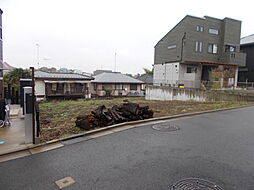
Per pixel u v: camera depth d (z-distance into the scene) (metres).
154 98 20.33
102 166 3.01
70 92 21.66
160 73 24.81
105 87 26.36
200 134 4.84
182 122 6.19
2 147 3.67
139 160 3.25
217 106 9.84
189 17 20.58
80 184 2.49
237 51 23.45
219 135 4.77
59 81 20.70
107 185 2.47
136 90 28.66
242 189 2.39
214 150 3.74
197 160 3.26
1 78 8.53
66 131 4.87
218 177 2.68
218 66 21.53
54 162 3.13
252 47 23.81
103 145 3.97
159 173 2.79
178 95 16.98
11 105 9.05
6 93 9.75
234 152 3.65
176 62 21.89
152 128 5.37
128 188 2.40
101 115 5.42
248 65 24.22
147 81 33.81
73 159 3.26
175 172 2.82
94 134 4.75
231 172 2.84
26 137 3.88
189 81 20.25
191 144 4.08
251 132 5.07
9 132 4.69
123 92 27.42
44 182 2.54
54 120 6.33
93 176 2.70
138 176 2.70
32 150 3.65
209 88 16.77
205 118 6.88
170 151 3.67
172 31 22.67
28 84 7.75
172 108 9.06
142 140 4.32
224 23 22.36
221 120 6.54
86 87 22.78
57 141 4.12
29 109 3.88
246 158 3.36
